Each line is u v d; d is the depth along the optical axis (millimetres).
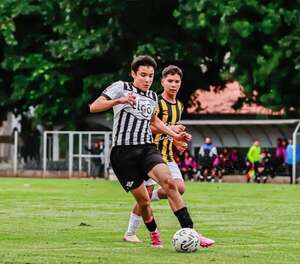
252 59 117375
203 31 120688
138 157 35531
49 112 128500
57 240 38750
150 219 36281
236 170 122062
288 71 115688
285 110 119375
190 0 117188
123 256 33219
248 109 136375
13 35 127625
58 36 131375
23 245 36844
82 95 126250
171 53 122000
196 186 94125
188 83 130250
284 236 41344
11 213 53406
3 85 134750
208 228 45094
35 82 128750
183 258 32750
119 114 35719
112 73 125688
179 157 118812
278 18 114812
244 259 32812
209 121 125438
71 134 124375
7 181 104688
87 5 123312
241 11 115812
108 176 118562
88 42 124188
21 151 128125
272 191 82500
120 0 122125
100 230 43219
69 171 124188
